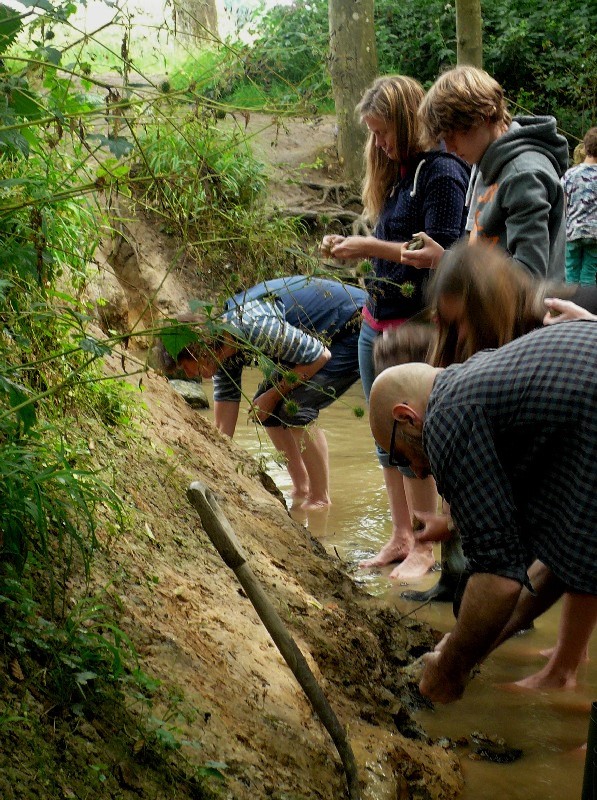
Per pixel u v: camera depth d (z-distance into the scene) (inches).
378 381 97.0
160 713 85.4
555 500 89.9
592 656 141.7
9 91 95.3
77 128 94.6
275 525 154.8
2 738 72.1
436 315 113.4
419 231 165.6
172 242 334.0
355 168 458.6
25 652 81.0
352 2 422.0
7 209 95.0
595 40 534.3
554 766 111.9
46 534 90.2
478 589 88.4
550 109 541.3
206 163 107.6
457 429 86.4
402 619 149.0
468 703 127.2
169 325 94.6
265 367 100.3
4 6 93.6
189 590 107.3
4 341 109.3
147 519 116.3
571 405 85.0
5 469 84.7
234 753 86.8
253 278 117.6
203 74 118.3
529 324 111.9
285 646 89.4
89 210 143.7
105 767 76.1
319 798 88.7
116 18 95.3
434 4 570.6
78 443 116.3
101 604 91.4
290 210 420.5
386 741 104.7
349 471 235.9
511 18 554.3
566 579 90.3
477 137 141.6
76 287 140.9
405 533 181.9
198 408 288.8
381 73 561.3
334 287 189.8
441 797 103.3
